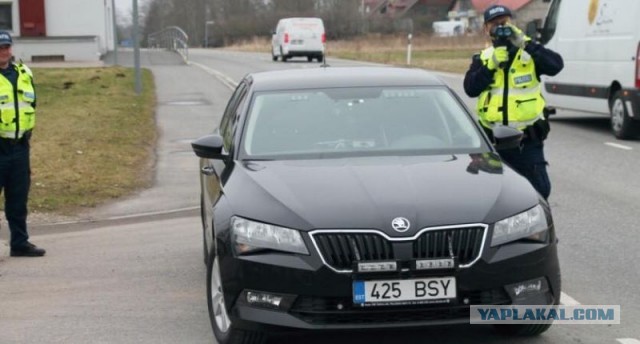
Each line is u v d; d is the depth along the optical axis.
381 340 17.77
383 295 15.46
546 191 23.92
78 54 123.56
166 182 39.09
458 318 15.78
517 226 16.23
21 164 26.58
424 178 17.44
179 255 26.16
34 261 26.25
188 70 109.62
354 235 15.65
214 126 57.94
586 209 30.64
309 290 15.56
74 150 45.75
